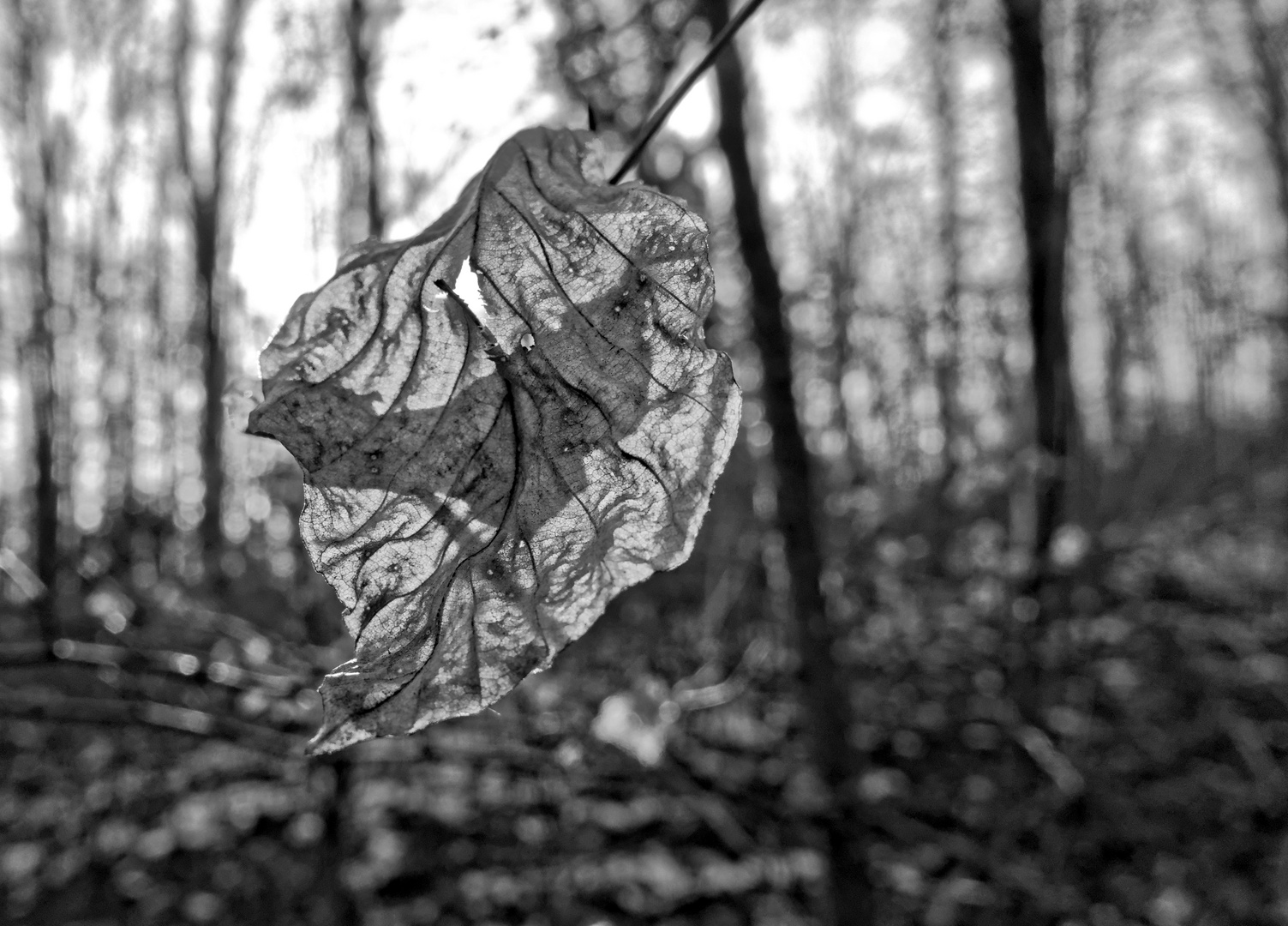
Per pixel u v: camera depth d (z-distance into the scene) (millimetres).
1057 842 4625
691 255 803
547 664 800
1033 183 6137
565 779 2744
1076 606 5895
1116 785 5242
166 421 6918
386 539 802
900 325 7094
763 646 3316
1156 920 4422
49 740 5871
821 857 3076
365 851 5191
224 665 2383
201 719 2432
